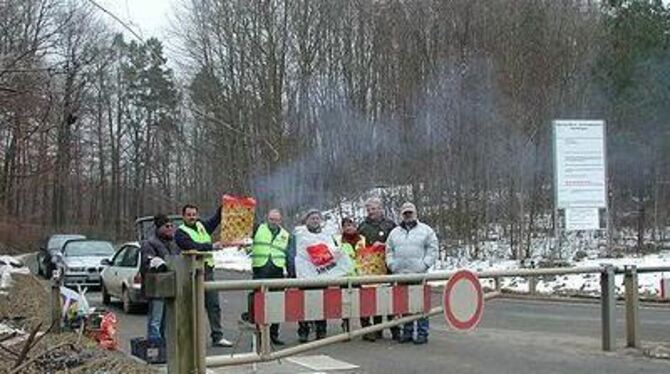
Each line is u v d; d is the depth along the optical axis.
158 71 64.06
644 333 13.75
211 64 47.94
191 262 6.96
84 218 68.00
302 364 11.49
